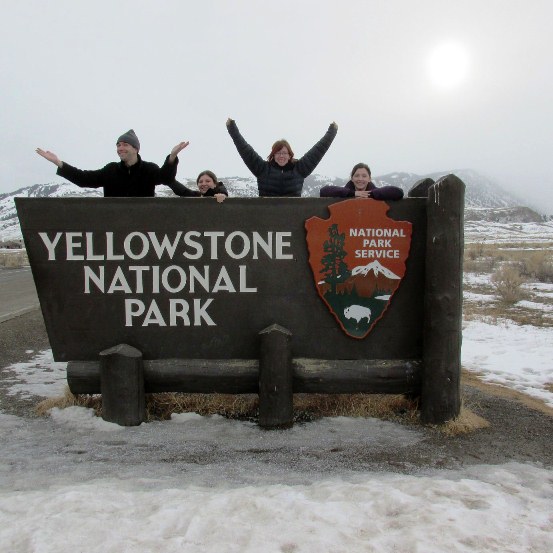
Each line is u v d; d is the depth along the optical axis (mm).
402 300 5199
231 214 5117
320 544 2656
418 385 5121
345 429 4914
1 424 5078
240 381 5090
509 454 4367
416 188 5480
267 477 3816
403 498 3191
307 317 5191
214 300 5180
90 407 5395
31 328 10633
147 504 3133
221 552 2592
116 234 5109
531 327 10625
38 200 5051
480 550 2682
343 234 5121
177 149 5102
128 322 5176
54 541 2670
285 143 5742
